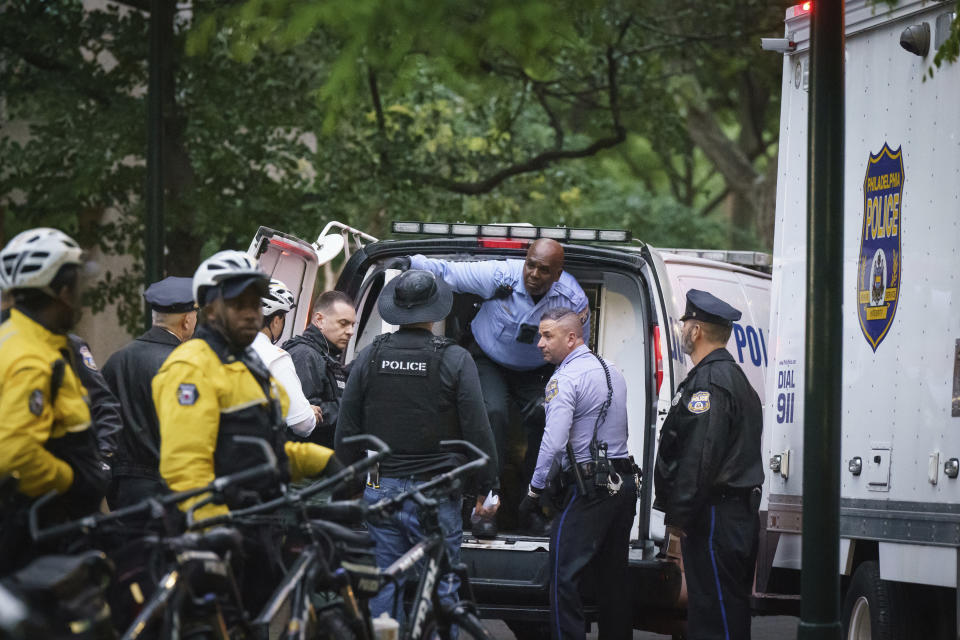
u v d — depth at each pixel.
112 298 61.16
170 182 56.62
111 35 59.66
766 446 31.72
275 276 36.69
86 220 62.22
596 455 29.23
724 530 28.72
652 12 67.50
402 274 28.84
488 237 33.72
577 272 35.03
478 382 28.28
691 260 40.22
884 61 28.45
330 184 61.97
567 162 80.62
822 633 26.08
